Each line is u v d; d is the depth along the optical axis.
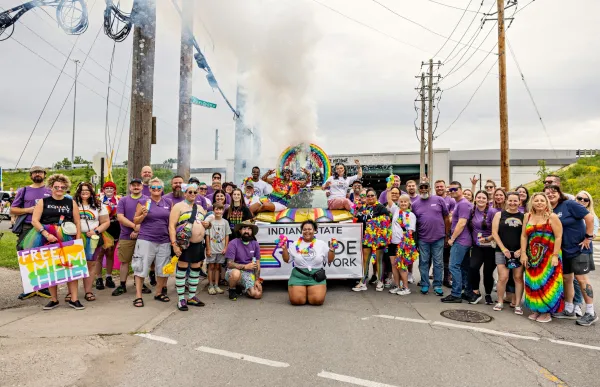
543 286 5.64
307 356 4.26
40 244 5.88
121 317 5.48
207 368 3.91
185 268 6.02
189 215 6.09
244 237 6.81
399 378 3.77
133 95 8.37
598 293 7.61
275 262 7.61
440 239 7.27
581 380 3.80
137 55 8.29
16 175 41.44
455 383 3.69
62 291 6.99
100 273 7.18
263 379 3.69
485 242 6.54
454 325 5.45
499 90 15.96
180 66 9.80
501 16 15.95
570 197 6.41
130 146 8.44
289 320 5.59
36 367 3.80
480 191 6.72
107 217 6.65
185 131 9.92
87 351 4.23
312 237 6.57
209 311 6.00
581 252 5.68
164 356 4.18
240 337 4.82
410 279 8.57
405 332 5.12
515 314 6.07
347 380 3.70
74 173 37.38
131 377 3.68
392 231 7.42
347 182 10.28
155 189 6.29
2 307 5.88
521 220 6.04
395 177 8.80
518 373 3.93
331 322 5.52
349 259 7.68
